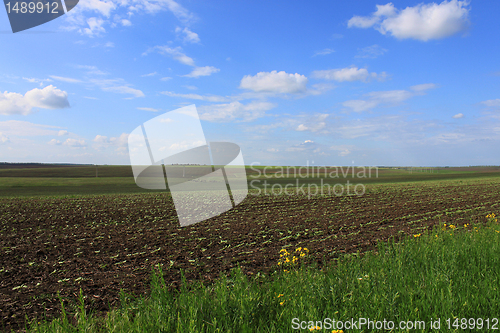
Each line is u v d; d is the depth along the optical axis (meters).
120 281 6.18
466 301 2.84
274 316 2.86
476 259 4.48
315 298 3.18
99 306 4.82
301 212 17.14
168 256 8.34
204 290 3.49
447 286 3.26
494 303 2.81
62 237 11.40
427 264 4.34
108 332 2.76
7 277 6.77
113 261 8.03
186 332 2.47
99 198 25.70
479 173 94.69
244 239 10.43
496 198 22.97
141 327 2.69
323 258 7.06
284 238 10.34
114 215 16.66
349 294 3.27
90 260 8.20
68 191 34.88
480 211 16.16
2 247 9.86
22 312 4.72
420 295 3.08
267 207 19.44
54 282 6.32
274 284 3.70
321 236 10.67
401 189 33.25
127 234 11.80
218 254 8.40
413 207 18.41
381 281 3.58
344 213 16.52
